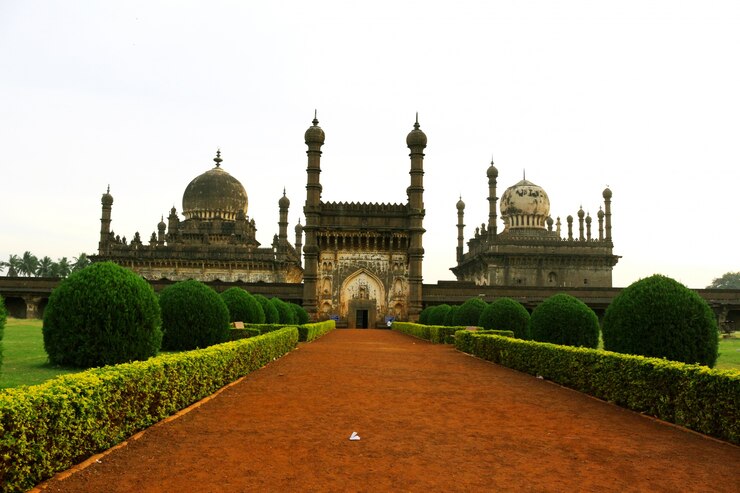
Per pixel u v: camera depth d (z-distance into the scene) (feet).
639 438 29.96
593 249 211.61
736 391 28.86
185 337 66.23
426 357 72.02
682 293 49.78
